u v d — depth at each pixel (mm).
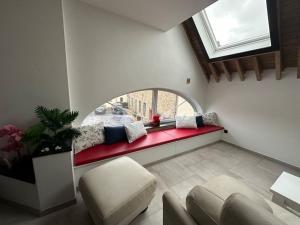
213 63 3350
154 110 3369
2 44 1562
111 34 2336
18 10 1561
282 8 1933
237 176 2447
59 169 1634
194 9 2035
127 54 2533
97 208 1242
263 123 3027
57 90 1854
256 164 2816
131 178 1545
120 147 2432
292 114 2648
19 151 1774
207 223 906
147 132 3123
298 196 1459
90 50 2215
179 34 3102
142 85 2805
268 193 2082
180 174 2451
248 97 3209
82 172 2059
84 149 2301
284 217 1150
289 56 2447
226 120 3658
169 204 1179
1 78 1618
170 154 2920
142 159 2576
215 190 1384
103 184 1450
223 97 3660
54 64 1787
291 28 2066
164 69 3027
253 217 606
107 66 2389
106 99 2473
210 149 3377
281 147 2822
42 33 1682
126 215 1361
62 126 1707
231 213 664
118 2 1987
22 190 1651
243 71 3172
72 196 1784
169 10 2092
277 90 2791
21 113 1751
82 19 2092
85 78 2246
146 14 2246
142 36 2619
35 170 1516
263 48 2391
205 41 3082
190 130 3367
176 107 3764
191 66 3447
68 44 2051
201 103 3930
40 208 1625
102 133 2520
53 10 1686
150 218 1651
